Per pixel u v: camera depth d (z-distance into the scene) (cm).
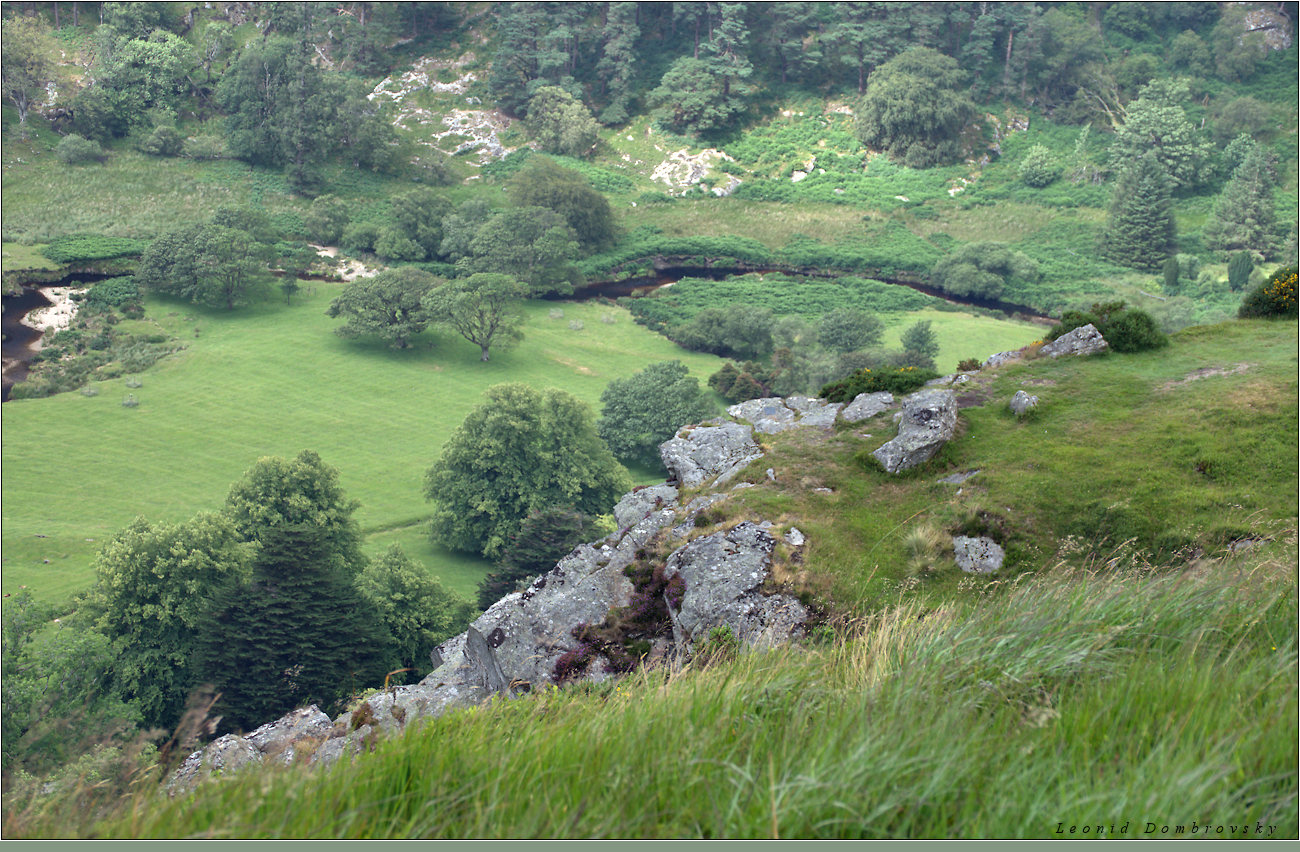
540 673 1616
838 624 1478
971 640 736
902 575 1593
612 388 9250
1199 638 677
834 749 539
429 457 8531
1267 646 671
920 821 481
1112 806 454
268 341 11256
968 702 614
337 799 525
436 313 11112
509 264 13600
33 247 12444
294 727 1523
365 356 11038
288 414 9362
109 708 3834
